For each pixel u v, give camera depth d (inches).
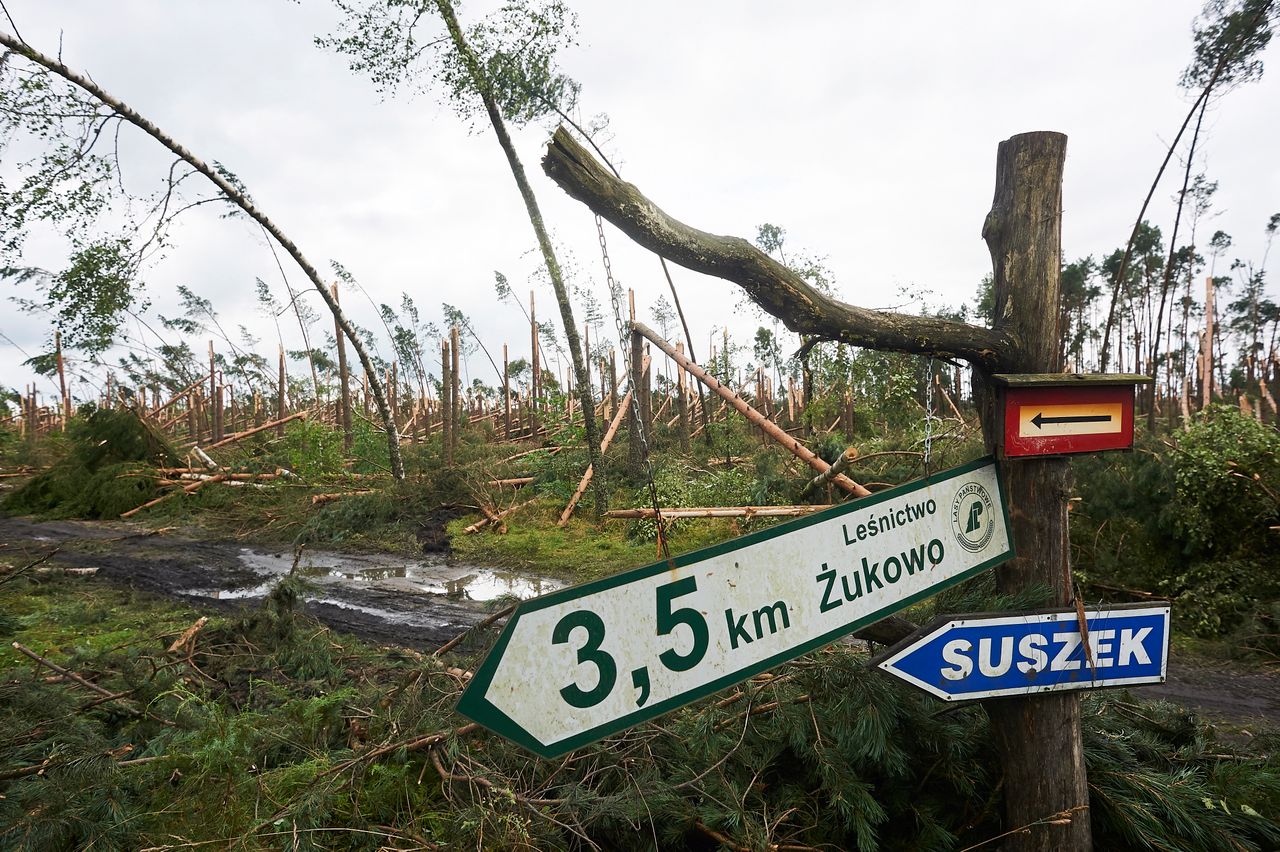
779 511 365.4
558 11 301.0
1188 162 249.3
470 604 286.4
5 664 203.9
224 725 124.5
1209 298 673.6
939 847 91.1
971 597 104.7
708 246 64.4
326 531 447.5
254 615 207.5
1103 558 270.1
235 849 92.1
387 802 106.3
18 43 321.1
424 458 600.1
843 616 70.1
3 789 118.6
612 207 60.9
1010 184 80.0
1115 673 81.0
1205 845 91.2
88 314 357.7
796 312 68.7
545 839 92.0
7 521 512.1
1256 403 671.1
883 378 293.7
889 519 73.4
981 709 102.4
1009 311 79.6
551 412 610.9
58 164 315.0
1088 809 83.0
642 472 470.9
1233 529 250.7
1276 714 176.6
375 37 319.0
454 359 721.0
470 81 330.3
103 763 112.6
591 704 56.3
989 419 80.7
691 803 95.7
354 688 159.2
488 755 109.7
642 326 442.3
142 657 178.1
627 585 58.7
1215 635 232.5
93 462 574.9
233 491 546.0
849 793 88.2
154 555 393.4
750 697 103.0
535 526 430.3
